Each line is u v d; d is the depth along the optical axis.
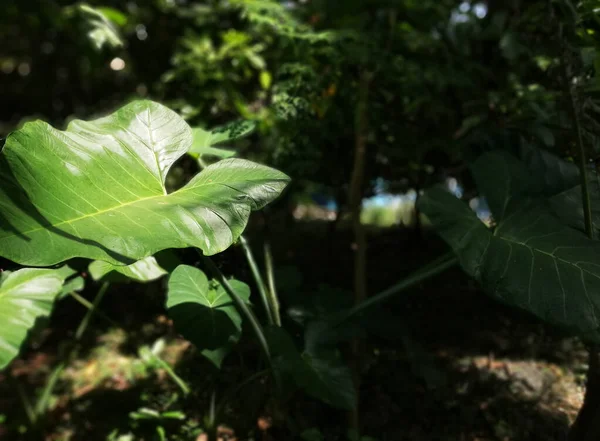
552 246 0.87
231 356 1.24
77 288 1.08
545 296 0.79
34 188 0.72
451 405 1.19
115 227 0.73
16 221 0.67
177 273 0.94
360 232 1.32
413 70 1.37
